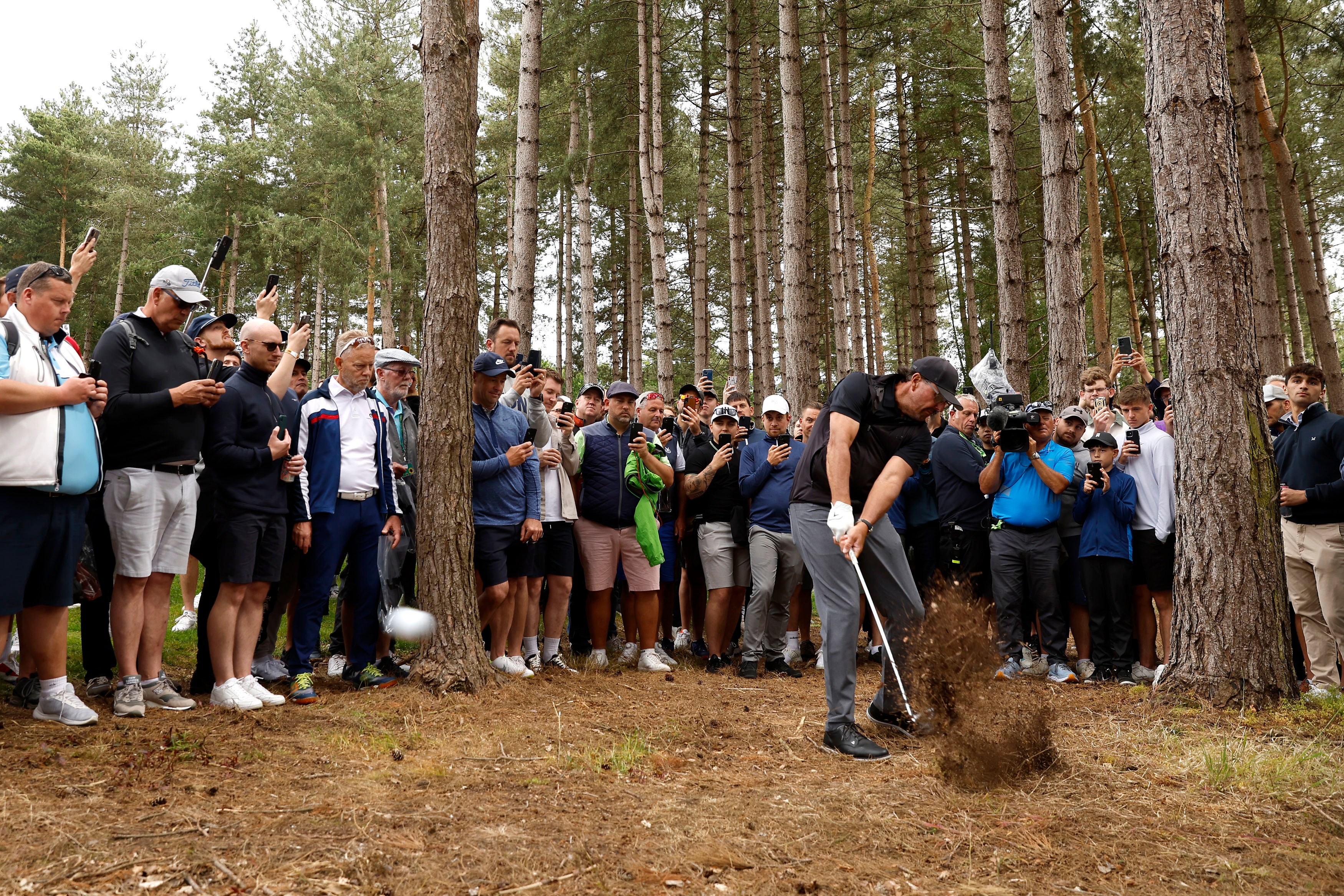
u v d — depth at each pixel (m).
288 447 4.84
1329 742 4.31
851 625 4.30
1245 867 2.88
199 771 3.50
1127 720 4.84
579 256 31.33
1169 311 5.48
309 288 33.19
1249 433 5.20
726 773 3.85
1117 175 21.44
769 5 17.44
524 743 4.18
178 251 33.34
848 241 17.61
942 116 19.12
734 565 7.06
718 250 29.58
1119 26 15.26
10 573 3.83
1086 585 6.37
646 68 16.22
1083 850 2.99
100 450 4.12
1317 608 5.95
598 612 6.70
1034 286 23.59
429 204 5.59
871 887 2.65
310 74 26.05
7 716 4.19
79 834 2.76
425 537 5.35
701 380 8.41
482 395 5.97
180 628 7.26
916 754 4.21
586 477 6.63
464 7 5.72
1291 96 19.11
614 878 2.64
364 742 4.07
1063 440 6.73
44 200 36.44
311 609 5.12
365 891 2.48
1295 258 14.45
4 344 3.84
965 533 6.77
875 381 4.46
